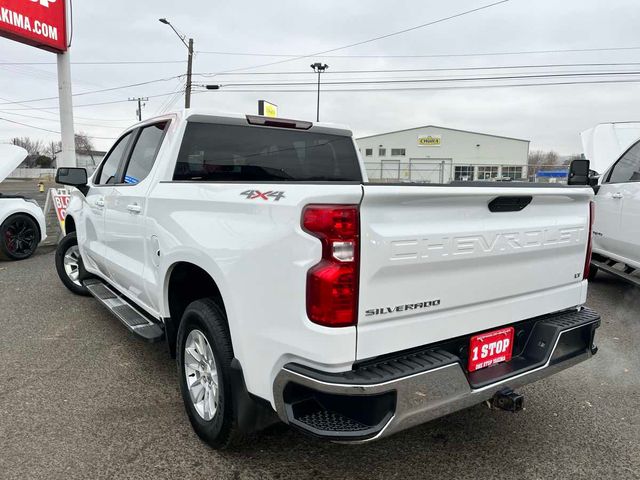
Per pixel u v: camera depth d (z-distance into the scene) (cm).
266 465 265
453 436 296
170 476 254
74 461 266
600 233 635
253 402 245
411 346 217
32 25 998
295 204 202
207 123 358
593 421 316
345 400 202
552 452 279
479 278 238
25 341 450
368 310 201
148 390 353
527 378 251
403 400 201
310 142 423
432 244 213
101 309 552
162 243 308
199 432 281
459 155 6084
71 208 571
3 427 300
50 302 580
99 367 393
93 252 479
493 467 265
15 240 852
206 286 306
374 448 282
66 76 1104
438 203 216
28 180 6228
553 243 269
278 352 213
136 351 428
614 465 267
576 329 274
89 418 312
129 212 370
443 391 215
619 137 819
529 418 319
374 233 198
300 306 201
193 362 292
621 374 392
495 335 251
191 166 349
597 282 717
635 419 319
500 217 243
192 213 278
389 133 6191
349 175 454
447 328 229
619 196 589
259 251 218
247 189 239
